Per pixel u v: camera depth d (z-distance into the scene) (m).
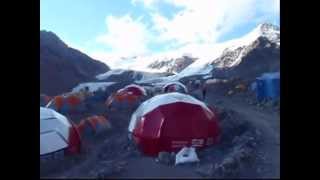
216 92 22.52
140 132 13.40
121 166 11.69
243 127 14.60
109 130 16.00
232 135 14.16
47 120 12.80
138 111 14.79
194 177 10.80
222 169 11.18
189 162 12.15
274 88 18.42
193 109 13.38
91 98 23.20
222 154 12.66
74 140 13.14
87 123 15.82
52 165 11.70
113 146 13.77
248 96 20.55
